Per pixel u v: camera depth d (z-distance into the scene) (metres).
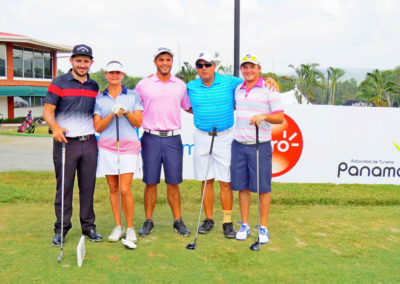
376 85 51.38
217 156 4.21
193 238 4.16
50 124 3.65
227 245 3.95
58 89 3.68
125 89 3.92
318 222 4.84
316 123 7.05
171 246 3.88
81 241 3.46
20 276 3.11
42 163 9.98
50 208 5.20
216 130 4.20
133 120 3.83
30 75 29.48
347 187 6.82
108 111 3.87
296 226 4.66
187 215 5.12
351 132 7.07
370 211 5.41
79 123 3.79
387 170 7.14
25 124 20.70
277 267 3.40
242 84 4.01
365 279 3.20
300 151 7.11
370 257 3.70
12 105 28.31
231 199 4.29
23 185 6.50
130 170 3.92
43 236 4.08
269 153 4.05
